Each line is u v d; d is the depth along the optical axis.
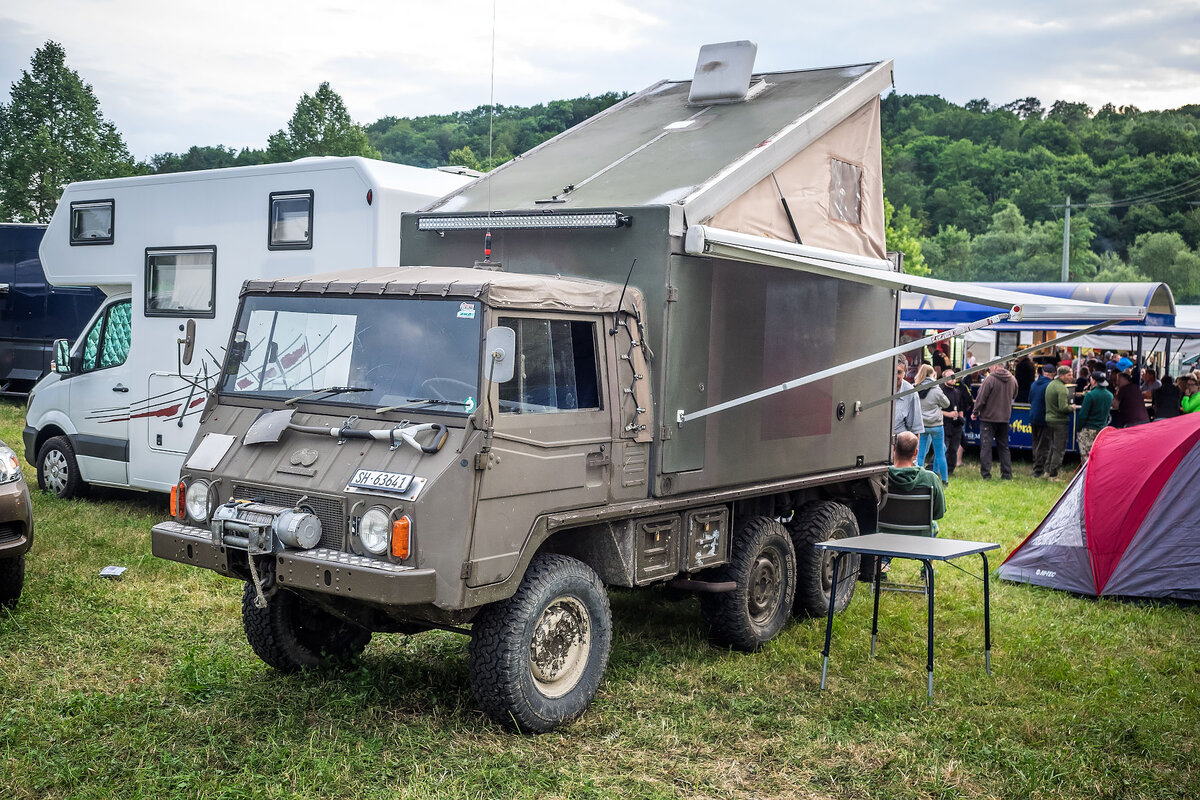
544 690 5.21
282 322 5.56
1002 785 4.86
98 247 10.37
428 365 5.00
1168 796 4.82
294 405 5.32
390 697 5.50
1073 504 8.96
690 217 5.83
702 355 6.12
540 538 5.04
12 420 16.95
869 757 5.12
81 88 40.25
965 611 7.86
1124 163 109.06
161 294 9.89
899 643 7.01
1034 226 97.00
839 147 7.43
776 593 7.03
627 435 5.60
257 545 4.80
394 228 8.48
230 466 5.22
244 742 4.93
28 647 6.16
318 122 42.72
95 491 11.39
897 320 8.42
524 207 6.34
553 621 5.24
